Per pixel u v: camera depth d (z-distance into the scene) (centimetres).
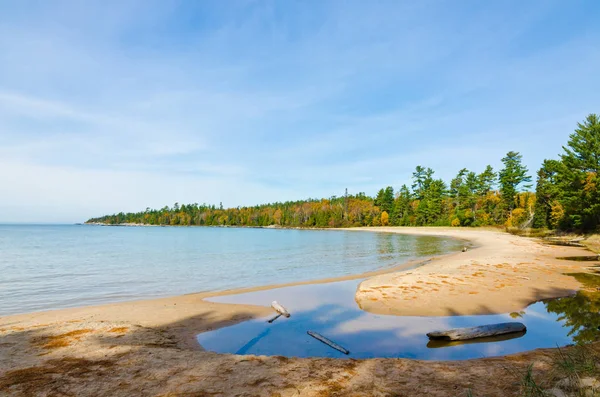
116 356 723
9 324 1006
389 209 10850
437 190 9012
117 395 531
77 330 937
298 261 2809
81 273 2200
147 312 1180
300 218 14125
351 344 868
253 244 4944
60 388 556
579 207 3897
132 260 2928
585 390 451
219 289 1661
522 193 6894
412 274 1777
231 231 11562
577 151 3888
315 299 1391
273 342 894
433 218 9062
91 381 586
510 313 1109
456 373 608
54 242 5444
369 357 782
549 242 3878
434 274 1762
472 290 1402
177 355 735
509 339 876
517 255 2598
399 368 646
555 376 536
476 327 896
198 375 614
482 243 4191
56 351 757
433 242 4850
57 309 1291
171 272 2248
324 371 634
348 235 7588
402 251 3547
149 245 4788
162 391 545
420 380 580
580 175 3769
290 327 1023
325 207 13725
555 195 4969
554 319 1037
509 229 6028
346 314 1151
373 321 1064
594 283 1525
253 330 998
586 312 1102
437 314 1116
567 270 1877
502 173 7300
